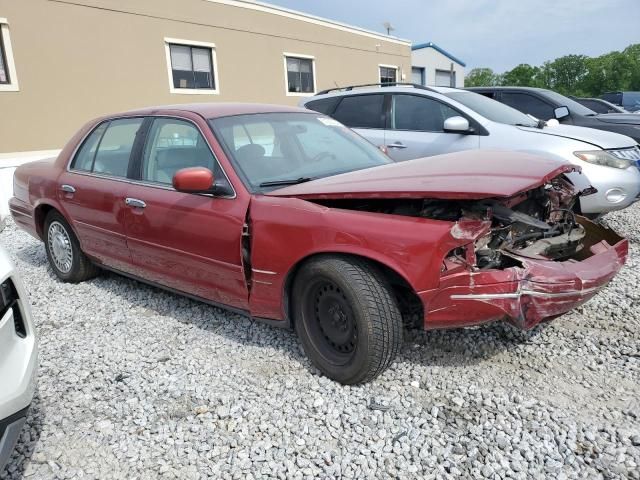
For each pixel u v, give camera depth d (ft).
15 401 7.06
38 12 39.27
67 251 16.06
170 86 49.03
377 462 7.97
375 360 9.31
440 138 20.81
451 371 10.21
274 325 10.96
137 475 8.03
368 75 78.59
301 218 9.82
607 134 19.51
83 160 15.23
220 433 8.86
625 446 7.95
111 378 10.71
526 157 11.02
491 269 8.83
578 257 10.89
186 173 10.43
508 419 8.71
